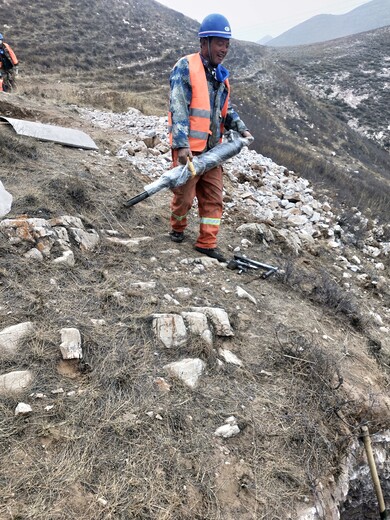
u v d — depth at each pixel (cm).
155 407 248
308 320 382
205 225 427
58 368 253
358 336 410
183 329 298
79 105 1127
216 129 399
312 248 605
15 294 294
